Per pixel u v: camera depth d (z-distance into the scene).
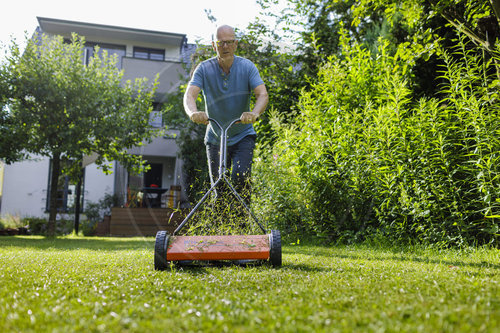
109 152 7.82
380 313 1.07
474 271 1.93
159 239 2.14
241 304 1.23
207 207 2.53
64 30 15.39
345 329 0.91
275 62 8.35
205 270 2.16
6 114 8.09
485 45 4.24
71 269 2.21
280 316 1.06
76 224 9.59
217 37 2.83
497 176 3.07
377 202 4.04
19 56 8.13
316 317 1.02
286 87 8.02
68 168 9.34
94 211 12.55
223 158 2.43
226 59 2.89
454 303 1.16
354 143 4.30
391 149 3.82
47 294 1.41
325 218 4.48
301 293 1.42
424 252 3.08
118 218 8.25
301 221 4.70
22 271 2.09
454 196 3.29
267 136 6.42
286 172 4.66
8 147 8.16
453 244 3.30
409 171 3.60
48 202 13.60
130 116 6.12
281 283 1.66
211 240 2.20
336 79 5.16
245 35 8.57
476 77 3.75
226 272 2.02
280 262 2.19
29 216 13.45
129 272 2.08
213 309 1.17
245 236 2.25
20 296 1.37
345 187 4.29
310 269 2.13
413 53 4.56
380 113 3.96
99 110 7.84
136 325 0.99
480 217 3.37
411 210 3.52
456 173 3.53
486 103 3.72
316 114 4.92
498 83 3.59
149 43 16.33
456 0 4.43
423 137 3.57
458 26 4.43
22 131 8.02
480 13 4.37
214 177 2.84
